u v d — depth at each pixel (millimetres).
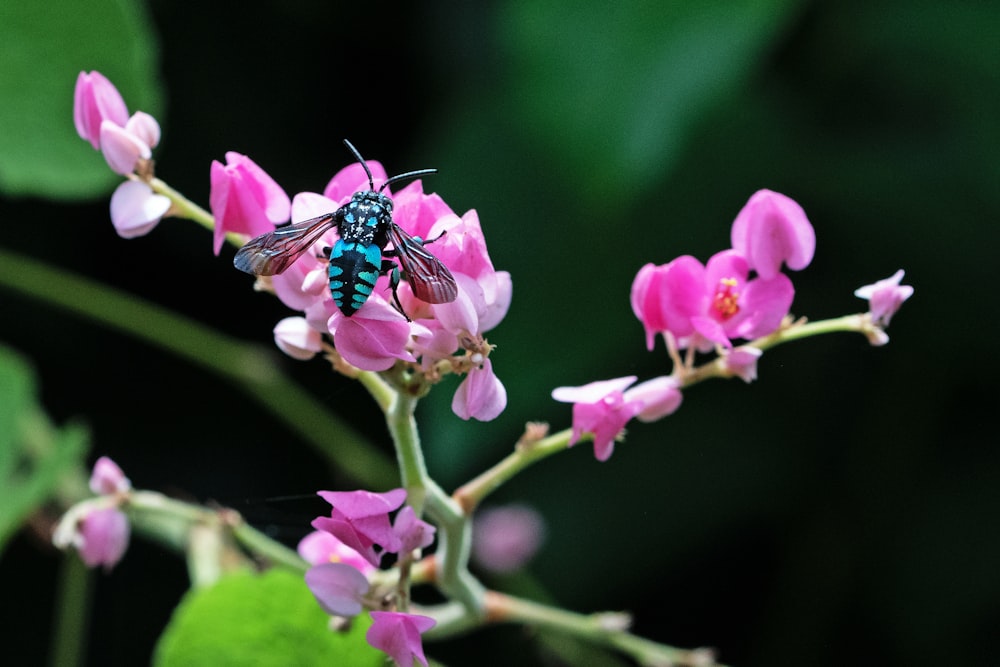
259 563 481
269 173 622
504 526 593
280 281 428
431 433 528
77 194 506
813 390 623
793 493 623
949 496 605
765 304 434
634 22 509
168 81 615
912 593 604
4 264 538
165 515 461
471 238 422
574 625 479
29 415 521
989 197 579
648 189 517
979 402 609
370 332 417
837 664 615
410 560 423
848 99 602
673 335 437
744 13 505
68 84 494
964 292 590
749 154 590
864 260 597
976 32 582
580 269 539
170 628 447
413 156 608
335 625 439
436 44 613
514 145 540
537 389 533
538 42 513
